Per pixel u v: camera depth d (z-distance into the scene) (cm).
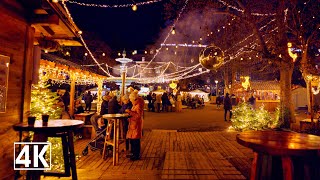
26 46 466
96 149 762
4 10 405
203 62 761
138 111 681
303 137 401
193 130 1308
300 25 1490
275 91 2714
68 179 523
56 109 662
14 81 436
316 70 1636
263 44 1218
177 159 651
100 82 1697
